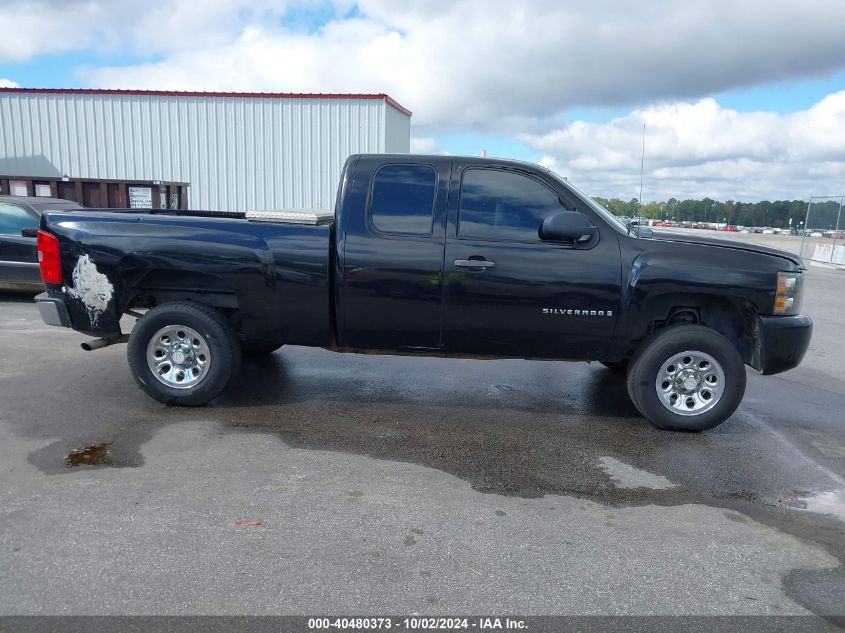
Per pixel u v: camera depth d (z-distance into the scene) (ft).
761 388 20.83
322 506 11.40
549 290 15.16
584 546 10.37
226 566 9.41
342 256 15.38
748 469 13.82
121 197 51.55
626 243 15.21
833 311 38.60
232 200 68.90
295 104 67.15
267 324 16.11
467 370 21.70
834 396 20.08
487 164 15.49
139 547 9.83
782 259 15.31
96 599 8.55
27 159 69.56
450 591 9.01
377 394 18.48
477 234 15.33
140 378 16.20
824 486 13.07
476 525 10.93
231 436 14.64
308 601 8.67
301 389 18.66
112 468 12.67
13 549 9.67
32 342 23.04
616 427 16.30
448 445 14.62
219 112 67.56
